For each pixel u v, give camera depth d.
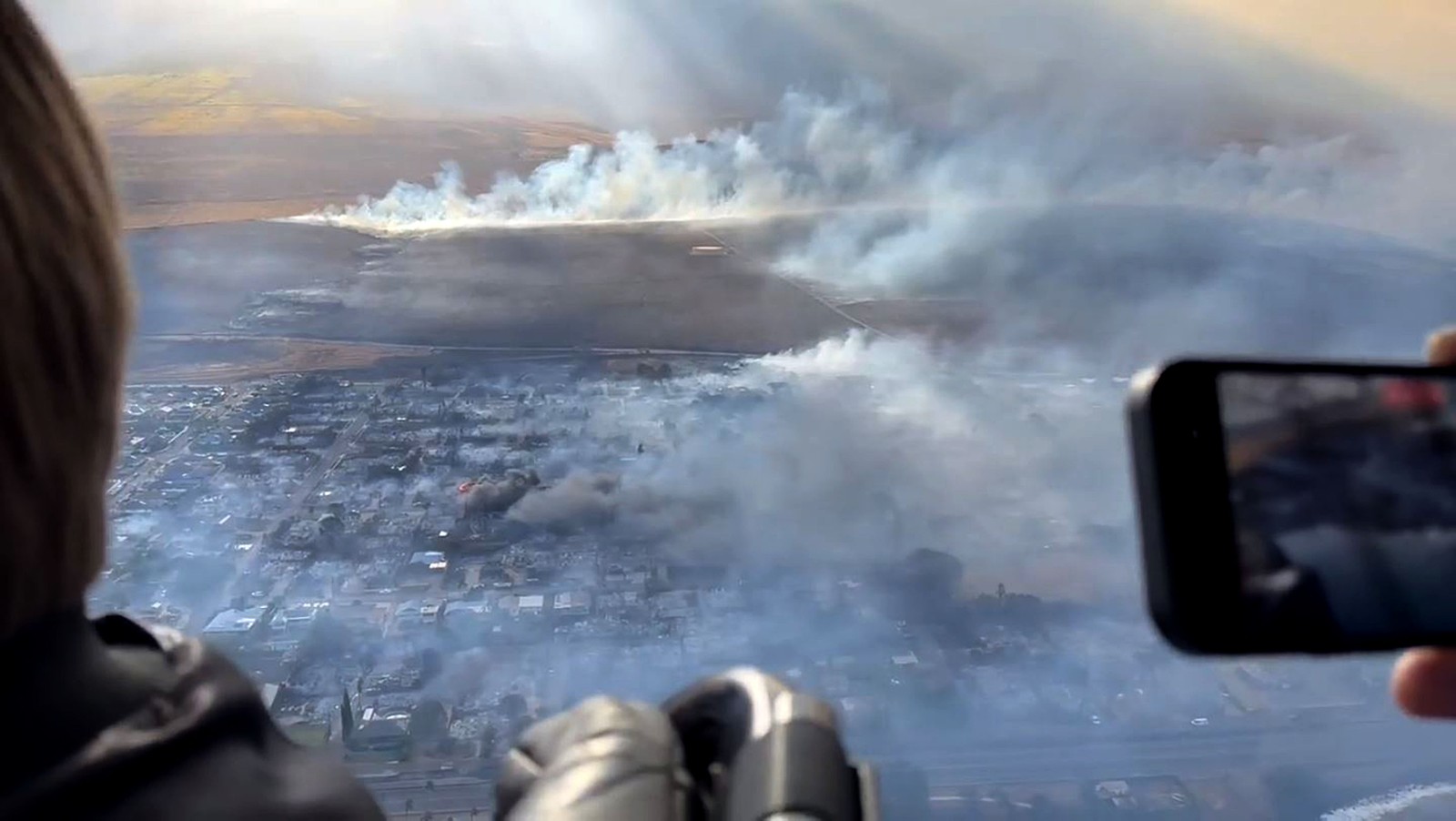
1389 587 0.54
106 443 0.39
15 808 0.35
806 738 0.54
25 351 0.34
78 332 0.36
